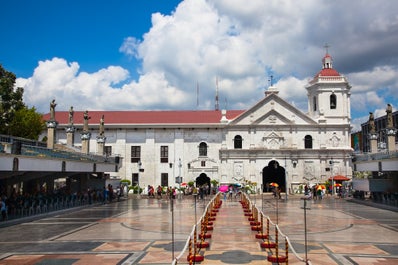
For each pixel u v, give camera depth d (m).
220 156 67.19
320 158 66.44
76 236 21.62
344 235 21.38
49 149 33.84
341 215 31.84
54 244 19.20
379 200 45.12
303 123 67.50
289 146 67.00
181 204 45.56
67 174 44.97
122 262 15.24
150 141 68.50
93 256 16.34
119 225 26.16
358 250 17.22
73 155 39.56
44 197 36.62
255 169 66.44
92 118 70.94
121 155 68.19
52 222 28.14
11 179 36.47
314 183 65.69
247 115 67.94
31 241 20.09
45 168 32.94
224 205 42.56
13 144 28.42
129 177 68.00
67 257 16.20
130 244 19.00
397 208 35.78
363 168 48.44
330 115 68.38
